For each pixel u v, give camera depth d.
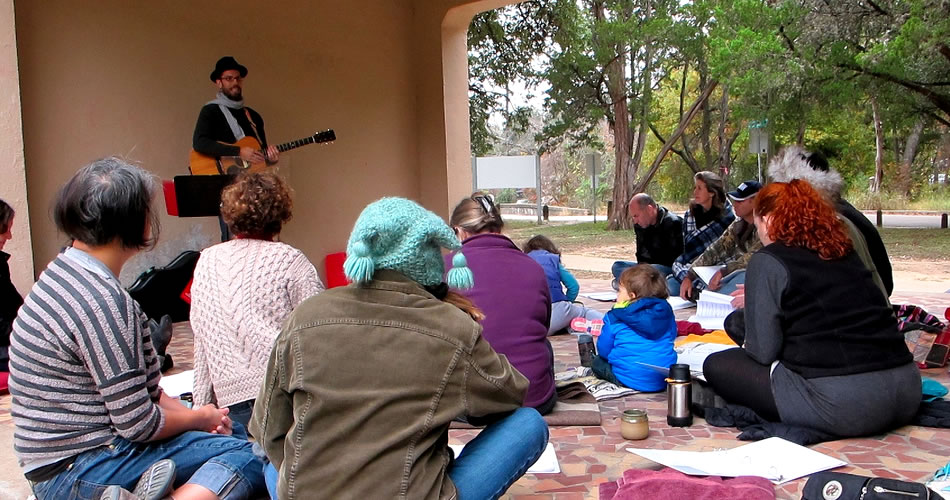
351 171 8.23
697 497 2.26
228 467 2.04
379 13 8.49
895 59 14.64
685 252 6.13
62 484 1.90
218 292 2.42
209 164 5.91
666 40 20.58
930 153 34.94
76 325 1.81
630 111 22.48
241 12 7.07
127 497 1.80
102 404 1.90
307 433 1.62
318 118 7.86
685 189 34.06
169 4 6.45
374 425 1.61
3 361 3.90
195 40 6.68
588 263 12.63
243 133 6.11
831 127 29.03
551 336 5.14
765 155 25.17
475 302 2.99
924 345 4.12
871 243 3.57
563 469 2.68
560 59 20.58
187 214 5.30
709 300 4.97
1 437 3.11
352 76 8.21
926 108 18.78
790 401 2.85
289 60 7.54
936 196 31.64
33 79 5.50
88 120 5.88
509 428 1.92
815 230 2.87
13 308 3.98
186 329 5.74
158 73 6.38
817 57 15.62
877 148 31.70
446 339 1.65
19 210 4.88
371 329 1.63
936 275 10.33
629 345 3.65
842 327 2.80
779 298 2.84
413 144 9.05
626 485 2.34
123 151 6.12
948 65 16.27
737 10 15.62
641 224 6.57
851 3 14.98
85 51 5.84
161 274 5.91
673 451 2.66
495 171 21.95
